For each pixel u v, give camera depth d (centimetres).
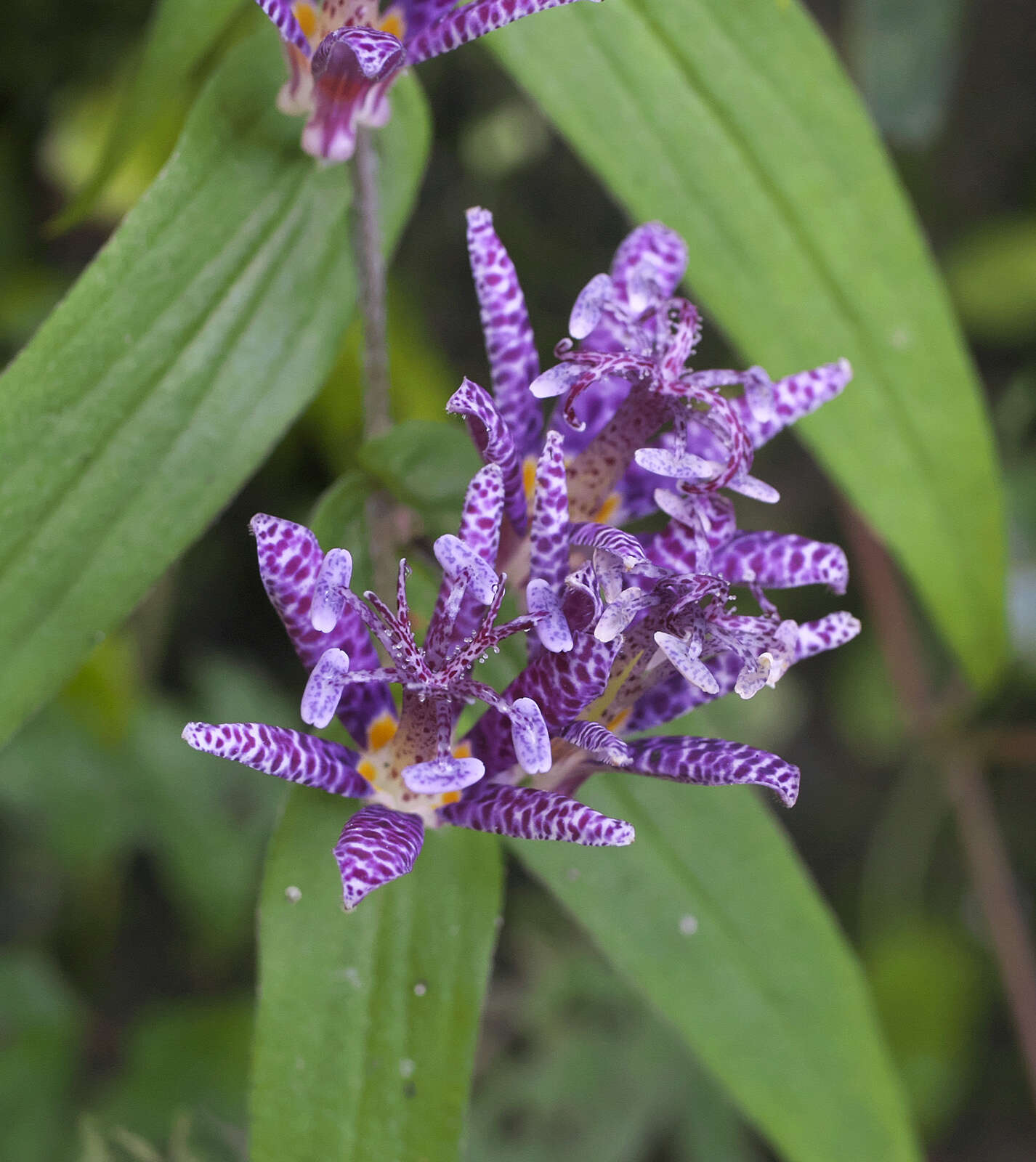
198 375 33
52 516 32
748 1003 35
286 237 33
